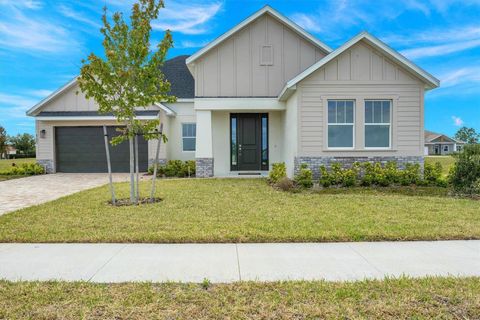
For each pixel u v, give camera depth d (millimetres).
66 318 2691
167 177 14164
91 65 6996
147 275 3576
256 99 13219
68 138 16250
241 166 14539
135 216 6211
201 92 13258
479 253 4258
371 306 2867
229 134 14391
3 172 15078
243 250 4414
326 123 10867
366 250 4395
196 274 3598
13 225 5602
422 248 4465
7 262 3992
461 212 6418
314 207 6984
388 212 6441
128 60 7160
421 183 10227
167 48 7332
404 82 10805
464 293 3096
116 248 4512
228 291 3154
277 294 3092
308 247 4531
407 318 2684
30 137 48062
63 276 3564
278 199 8000
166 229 5285
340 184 10328
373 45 10578
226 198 8172
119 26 7113
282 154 14156
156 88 7406
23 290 3186
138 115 15031
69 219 6004
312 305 2885
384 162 10883
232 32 12906
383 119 10961
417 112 10836
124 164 16266
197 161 13359
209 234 4973
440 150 64750
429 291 3154
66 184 11719
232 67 13242
